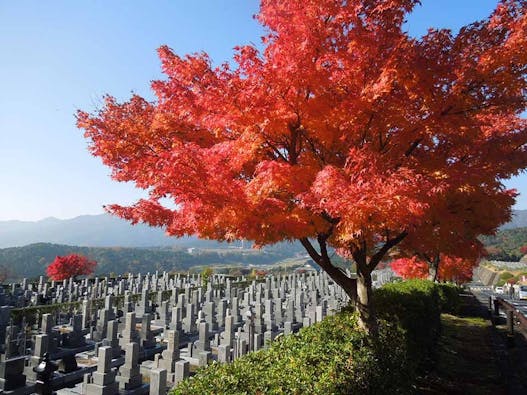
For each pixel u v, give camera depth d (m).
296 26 5.70
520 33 5.17
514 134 6.80
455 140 6.60
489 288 64.06
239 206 5.46
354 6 5.67
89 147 7.02
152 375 8.34
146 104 7.44
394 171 5.78
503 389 9.92
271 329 15.25
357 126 6.19
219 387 4.38
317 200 5.37
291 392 4.29
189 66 6.61
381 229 6.84
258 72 5.55
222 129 6.45
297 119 6.09
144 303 20.72
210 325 16.67
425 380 10.22
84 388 9.35
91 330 16.31
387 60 5.63
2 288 26.81
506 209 7.61
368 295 8.18
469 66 5.52
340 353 5.91
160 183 5.69
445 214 6.89
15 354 12.64
